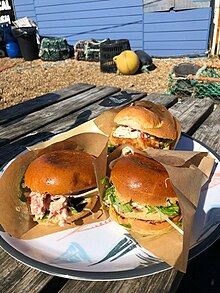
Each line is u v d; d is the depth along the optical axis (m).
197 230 0.97
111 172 1.08
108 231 1.01
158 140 1.39
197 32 6.95
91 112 2.16
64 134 1.40
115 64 6.48
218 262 1.72
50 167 1.04
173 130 1.41
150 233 0.97
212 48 7.09
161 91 5.02
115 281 0.82
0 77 6.82
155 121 1.38
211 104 2.21
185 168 1.04
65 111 2.19
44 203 1.02
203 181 1.15
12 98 5.22
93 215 1.07
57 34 9.13
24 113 2.21
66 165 1.05
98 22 8.18
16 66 7.91
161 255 0.86
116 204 1.02
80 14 8.38
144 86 5.43
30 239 0.97
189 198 0.95
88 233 1.00
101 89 2.69
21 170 1.14
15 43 8.94
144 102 1.55
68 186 1.02
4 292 0.80
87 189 1.08
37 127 1.94
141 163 1.05
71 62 7.95
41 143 1.38
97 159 1.03
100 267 0.85
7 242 0.92
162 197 0.98
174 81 3.67
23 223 1.01
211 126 1.86
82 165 1.07
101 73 6.62
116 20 7.86
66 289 0.81
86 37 8.62
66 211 1.03
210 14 6.66
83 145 1.24
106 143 1.17
